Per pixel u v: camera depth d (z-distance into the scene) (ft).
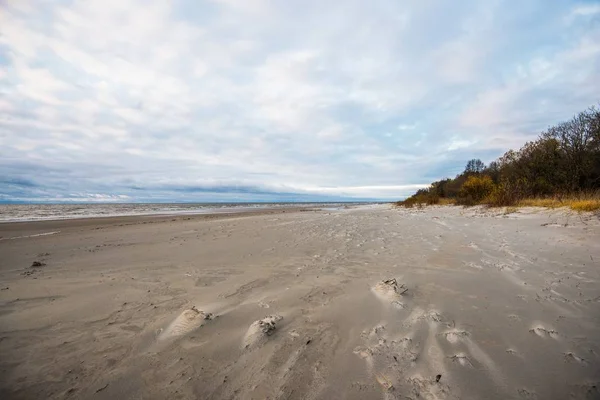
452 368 5.42
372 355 5.98
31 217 59.57
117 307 9.09
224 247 19.45
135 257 16.84
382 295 9.29
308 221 37.35
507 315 7.54
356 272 12.26
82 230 33.53
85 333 7.41
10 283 11.78
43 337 7.22
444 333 6.74
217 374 5.60
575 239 16.26
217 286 11.04
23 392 5.22
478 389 4.83
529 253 13.92
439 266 12.57
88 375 5.69
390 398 4.73
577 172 38.58
